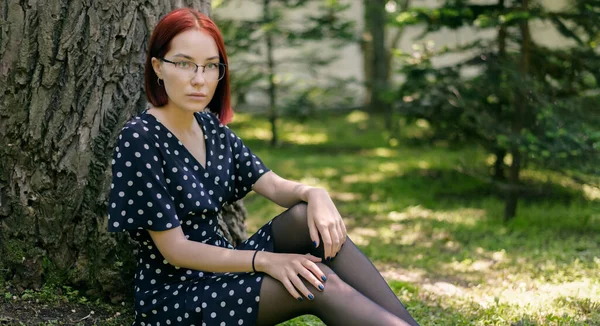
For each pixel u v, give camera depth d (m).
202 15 2.51
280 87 10.46
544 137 5.22
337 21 9.47
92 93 2.88
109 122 2.89
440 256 4.44
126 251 2.91
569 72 5.48
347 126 12.94
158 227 2.36
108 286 2.92
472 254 4.47
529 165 5.92
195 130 2.59
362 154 9.88
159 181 2.38
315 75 10.42
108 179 2.88
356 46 15.77
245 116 13.11
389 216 5.88
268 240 2.63
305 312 2.36
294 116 10.70
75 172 2.88
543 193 6.59
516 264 4.14
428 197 6.71
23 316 2.74
